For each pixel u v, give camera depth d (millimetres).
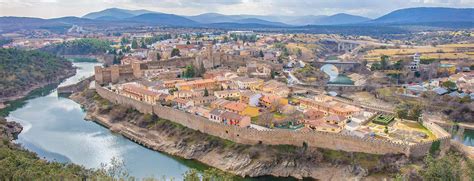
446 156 155375
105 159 197625
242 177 179000
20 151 173125
